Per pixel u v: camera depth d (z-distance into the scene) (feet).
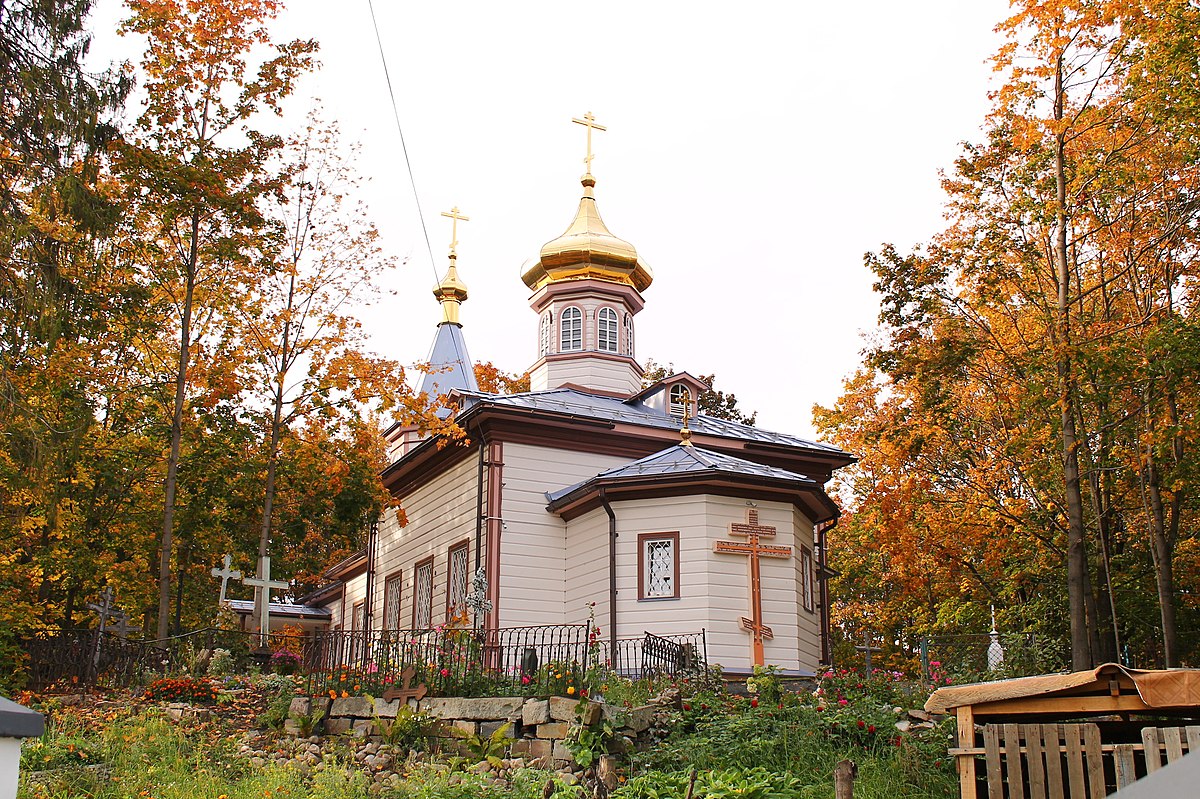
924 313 76.28
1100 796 30.94
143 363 82.69
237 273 81.76
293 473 87.20
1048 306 71.61
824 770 47.19
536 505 83.25
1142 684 31.68
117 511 83.82
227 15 77.92
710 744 49.06
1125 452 74.74
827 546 126.72
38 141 62.95
